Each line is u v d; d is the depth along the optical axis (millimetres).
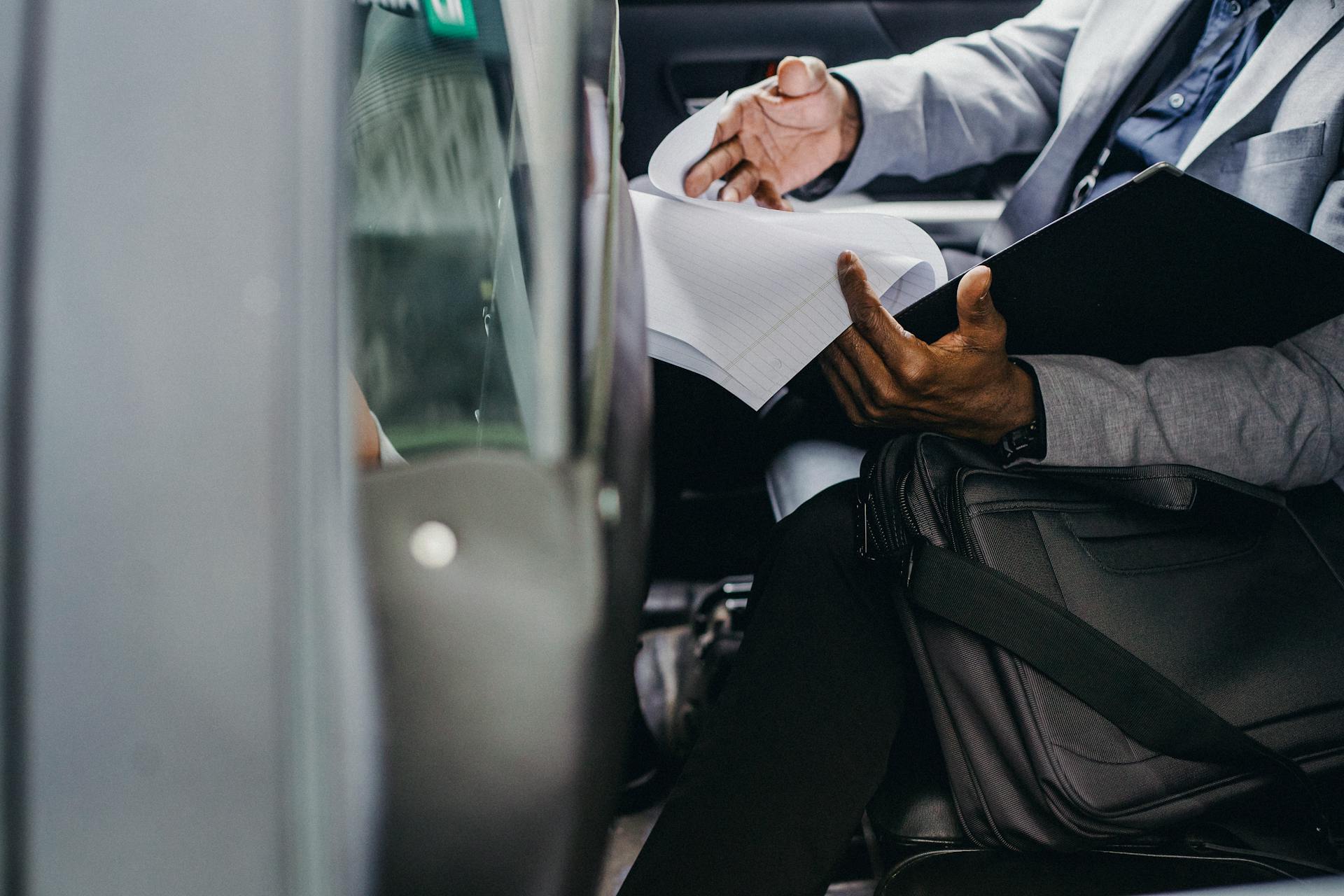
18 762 288
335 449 308
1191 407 721
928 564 626
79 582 294
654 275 746
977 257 1167
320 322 310
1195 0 981
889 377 704
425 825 303
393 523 316
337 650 293
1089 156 1073
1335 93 827
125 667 291
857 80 1072
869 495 688
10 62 315
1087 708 625
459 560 314
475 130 638
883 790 702
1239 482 693
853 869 848
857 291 686
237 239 308
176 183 310
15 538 295
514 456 332
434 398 579
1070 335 773
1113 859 642
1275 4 932
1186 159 939
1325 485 828
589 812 321
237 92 316
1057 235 642
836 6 1436
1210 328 777
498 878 308
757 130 1013
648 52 1417
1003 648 629
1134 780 613
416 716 303
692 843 647
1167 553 694
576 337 362
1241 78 902
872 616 722
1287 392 742
